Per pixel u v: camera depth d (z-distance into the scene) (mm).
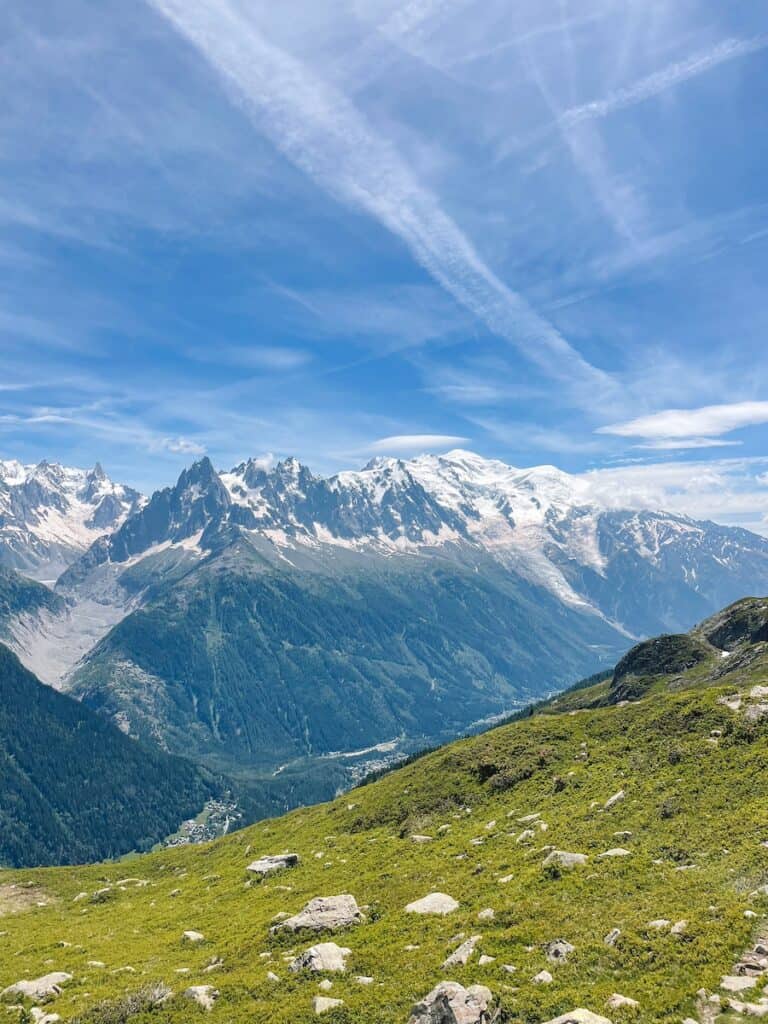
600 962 27531
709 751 55531
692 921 28828
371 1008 28547
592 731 75750
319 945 35688
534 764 71188
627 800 51406
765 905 29219
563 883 38219
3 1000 38031
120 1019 32250
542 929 32250
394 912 41719
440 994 26031
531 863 44594
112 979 40000
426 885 46594
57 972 41531
